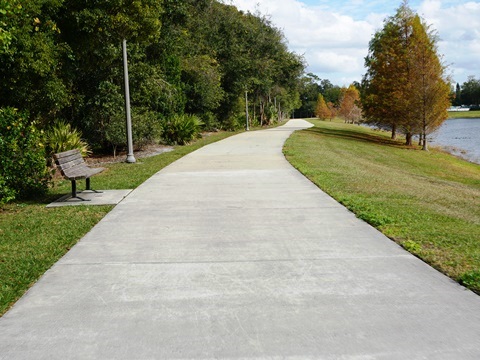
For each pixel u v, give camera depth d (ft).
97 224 23.06
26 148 30.35
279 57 172.55
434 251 17.99
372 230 21.33
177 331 11.87
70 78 58.75
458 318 12.43
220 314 12.81
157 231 21.52
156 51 92.17
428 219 24.50
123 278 15.60
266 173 40.78
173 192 31.76
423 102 116.06
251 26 153.07
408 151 111.34
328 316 12.62
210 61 122.01
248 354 10.77
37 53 43.75
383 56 124.16
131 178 39.29
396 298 13.75
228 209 26.07
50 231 21.89
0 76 43.91
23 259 17.70
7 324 12.35
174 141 85.20
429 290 14.33
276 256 17.70
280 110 286.25
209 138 100.42
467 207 31.30
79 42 54.08
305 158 54.65
